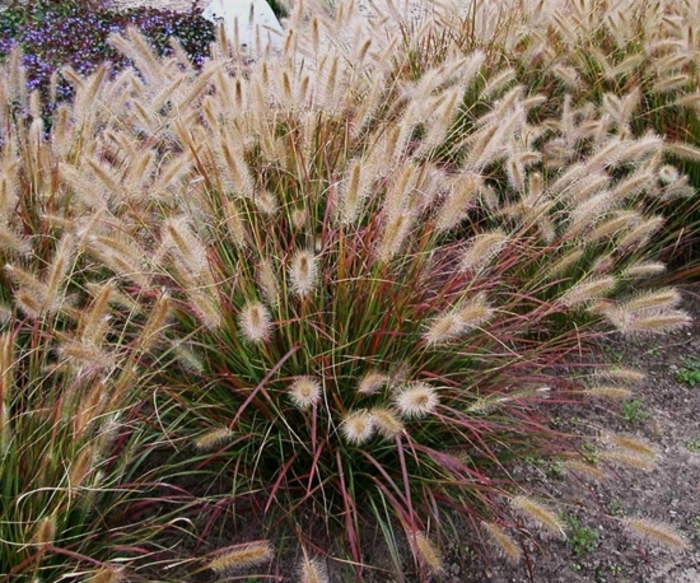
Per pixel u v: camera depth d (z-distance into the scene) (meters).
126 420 2.61
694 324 4.05
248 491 2.66
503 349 3.15
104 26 6.98
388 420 2.26
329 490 2.82
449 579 2.68
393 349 2.78
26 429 2.36
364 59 3.93
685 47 4.28
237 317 2.73
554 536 2.86
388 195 2.78
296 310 2.74
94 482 2.28
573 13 4.90
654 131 4.44
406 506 2.76
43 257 3.14
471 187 2.75
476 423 2.76
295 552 2.69
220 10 7.55
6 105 3.62
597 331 3.85
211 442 2.46
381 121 3.63
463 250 3.30
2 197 2.67
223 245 2.93
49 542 1.99
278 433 2.75
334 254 2.93
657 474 3.16
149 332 2.47
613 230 3.19
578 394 3.54
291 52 3.72
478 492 2.63
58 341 2.76
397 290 2.81
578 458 3.01
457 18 5.17
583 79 4.80
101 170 2.83
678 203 4.30
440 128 3.05
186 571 2.57
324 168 3.32
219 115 3.46
